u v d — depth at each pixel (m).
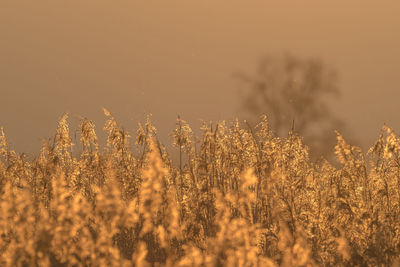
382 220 25.89
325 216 27.31
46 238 20.67
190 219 25.95
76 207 22.14
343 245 24.33
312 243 26.19
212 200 26.22
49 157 29.52
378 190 27.91
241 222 21.47
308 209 28.38
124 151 30.77
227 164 28.88
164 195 23.53
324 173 29.61
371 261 24.09
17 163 31.69
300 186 29.06
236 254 20.61
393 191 28.50
